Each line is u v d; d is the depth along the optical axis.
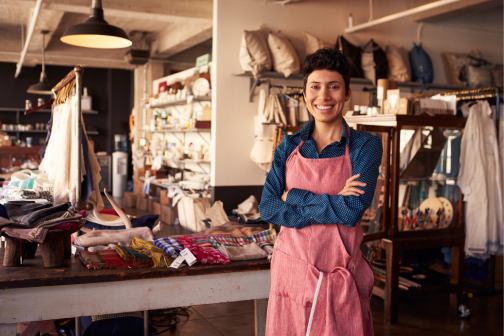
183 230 8.08
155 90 12.01
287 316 2.28
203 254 2.74
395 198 4.76
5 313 2.40
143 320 3.40
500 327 4.77
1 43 11.47
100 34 4.79
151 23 10.52
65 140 3.46
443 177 5.02
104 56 12.40
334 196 2.15
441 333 4.61
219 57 7.10
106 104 16.05
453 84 8.22
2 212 2.70
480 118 5.20
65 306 2.48
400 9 8.11
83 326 3.55
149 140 11.90
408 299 5.55
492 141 5.27
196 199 7.14
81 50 12.19
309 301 2.19
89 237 2.87
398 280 4.82
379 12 7.96
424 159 4.90
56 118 4.03
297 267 2.23
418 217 4.94
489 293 5.59
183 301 2.68
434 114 5.08
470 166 5.12
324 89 2.21
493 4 7.32
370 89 7.46
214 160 7.17
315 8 7.55
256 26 7.26
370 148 2.22
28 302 2.43
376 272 5.21
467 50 8.67
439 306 5.34
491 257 5.61
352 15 7.77
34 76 15.22
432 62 8.37
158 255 2.67
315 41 7.22
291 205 2.23
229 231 4.00
